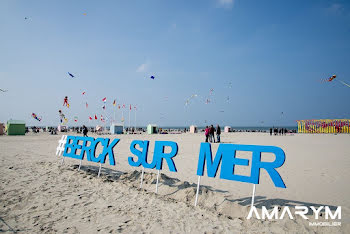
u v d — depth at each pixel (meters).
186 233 3.03
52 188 5.00
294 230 3.08
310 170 6.79
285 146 13.80
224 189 5.16
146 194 4.73
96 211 3.78
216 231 3.10
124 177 6.11
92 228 3.14
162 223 3.33
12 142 16.92
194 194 4.55
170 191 4.87
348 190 4.82
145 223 3.33
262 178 6.18
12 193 4.57
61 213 3.67
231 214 3.77
